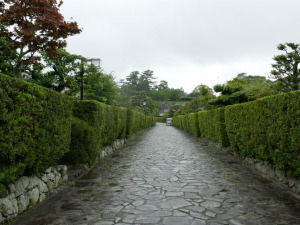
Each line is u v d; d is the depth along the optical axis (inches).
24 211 142.8
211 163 307.3
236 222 126.8
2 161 126.4
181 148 468.1
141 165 292.7
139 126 862.5
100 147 327.3
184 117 1066.1
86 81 527.5
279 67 491.2
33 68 416.8
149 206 151.2
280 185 202.4
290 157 180.4
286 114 183.2
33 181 156.8
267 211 143.3
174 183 208.4
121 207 150.0
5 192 126.0
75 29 292.4
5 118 117.0
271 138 210.2
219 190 187.0
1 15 262.2
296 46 471.2
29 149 141.7
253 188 193.2
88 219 132.1
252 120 259.6
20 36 277.4
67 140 208.4
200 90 733.3
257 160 267.0
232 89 565.0
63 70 457.4
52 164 192.9
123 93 2536.9
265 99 223.3
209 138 526.3
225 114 379.6
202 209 145.8
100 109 299.3
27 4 266.7
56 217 135.5
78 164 255.3
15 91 126.5
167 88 4057.6
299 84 475.5
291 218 133.0
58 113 184.7
